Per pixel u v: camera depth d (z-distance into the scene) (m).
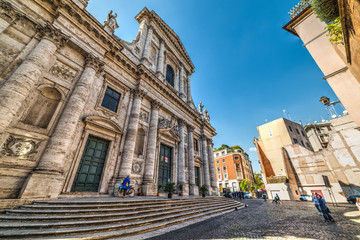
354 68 5.48
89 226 4.98
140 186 12.61
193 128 22.31
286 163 28.34
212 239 4.69
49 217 4.93
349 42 4.62
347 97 8.86
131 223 5.67
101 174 10.40
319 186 24.47
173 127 18.64
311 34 11.20
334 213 11.03
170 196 11.73
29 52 8.20
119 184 10.48
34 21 8.73
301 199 24.64
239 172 47.03
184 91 25.83
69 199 7.17
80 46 10.43
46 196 6.71
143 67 14.99
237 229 5.98
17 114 7.19
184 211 8.98
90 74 10.48
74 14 10.30
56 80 9.11
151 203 8.55
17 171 6.66
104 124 11.19
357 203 10.26
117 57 13.26
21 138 7.10
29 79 7.32
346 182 20.86
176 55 24.75
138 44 17.64
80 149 9.42
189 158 20.23
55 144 7.77
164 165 16.52
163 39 21.88
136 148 13.87
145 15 20.56
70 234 4.33
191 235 5.09
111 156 11.12
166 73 22.00
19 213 5.24
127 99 13.91
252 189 39.59
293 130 33.53
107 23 13.10
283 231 5.70
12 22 8.04
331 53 9.98
